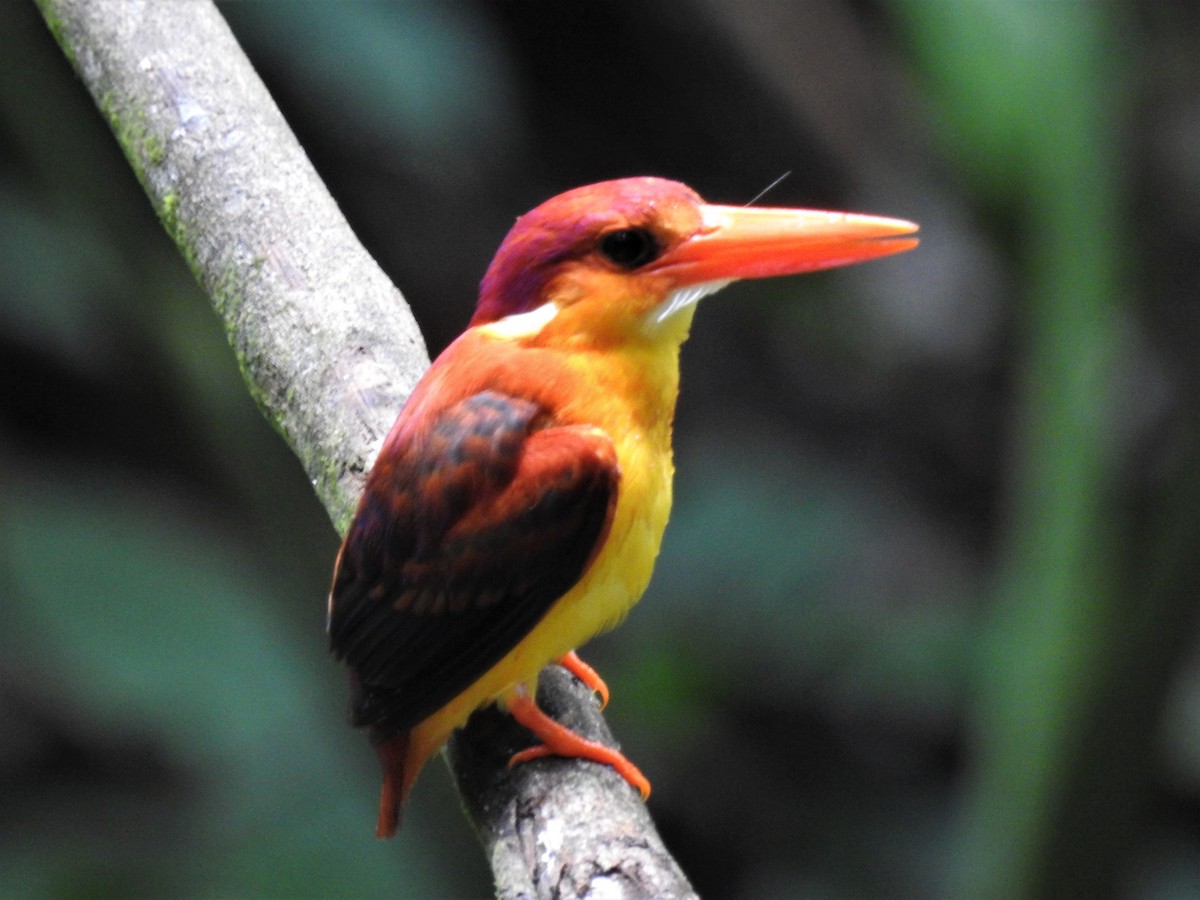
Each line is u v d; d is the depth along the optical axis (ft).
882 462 48.98
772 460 45.11
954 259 50.16
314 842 32.50
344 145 47.06
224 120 21.49
